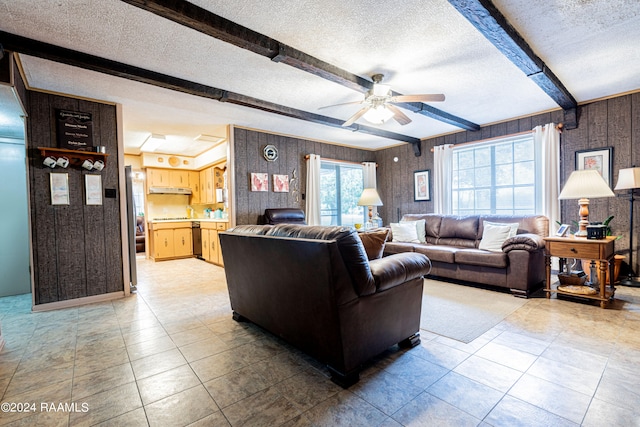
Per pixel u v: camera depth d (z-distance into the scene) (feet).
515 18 7.07
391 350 6.91
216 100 11.75
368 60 8.93
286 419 4.70
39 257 10.26
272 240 6.46
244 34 7.15
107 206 11.53
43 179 10.36
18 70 8.61
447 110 13.87
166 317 9.46
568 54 8.86
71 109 10.85
